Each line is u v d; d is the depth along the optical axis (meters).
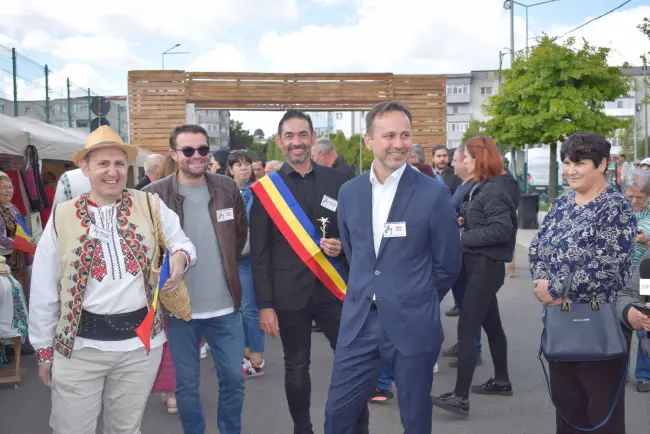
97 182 2.88
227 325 3.68
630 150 45.16
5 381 5.50
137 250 2.93
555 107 17.94
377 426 4.41
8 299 5.39
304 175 3.78
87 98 15.80
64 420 2.89
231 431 3.77
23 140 7.33
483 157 4.55
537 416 4.52
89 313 2.86
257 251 3.70
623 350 2.87
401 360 2.92
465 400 4.50
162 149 17.25
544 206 23.45
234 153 6.06
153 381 3.03
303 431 3.71
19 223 6.25
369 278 2.99
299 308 3.65
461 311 4.54
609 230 2.89
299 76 17.70
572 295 2.95
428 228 2.93
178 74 17.23
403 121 2.92
